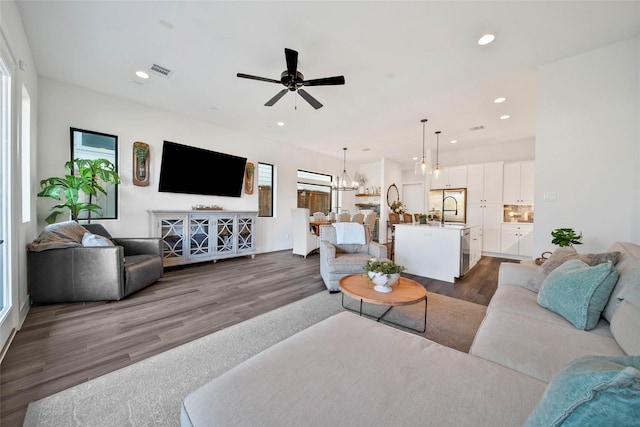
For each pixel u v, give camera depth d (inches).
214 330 84.1
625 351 43.1
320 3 77.2
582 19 82.2
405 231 163.6
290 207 250.7
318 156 280.8
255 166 219.8
